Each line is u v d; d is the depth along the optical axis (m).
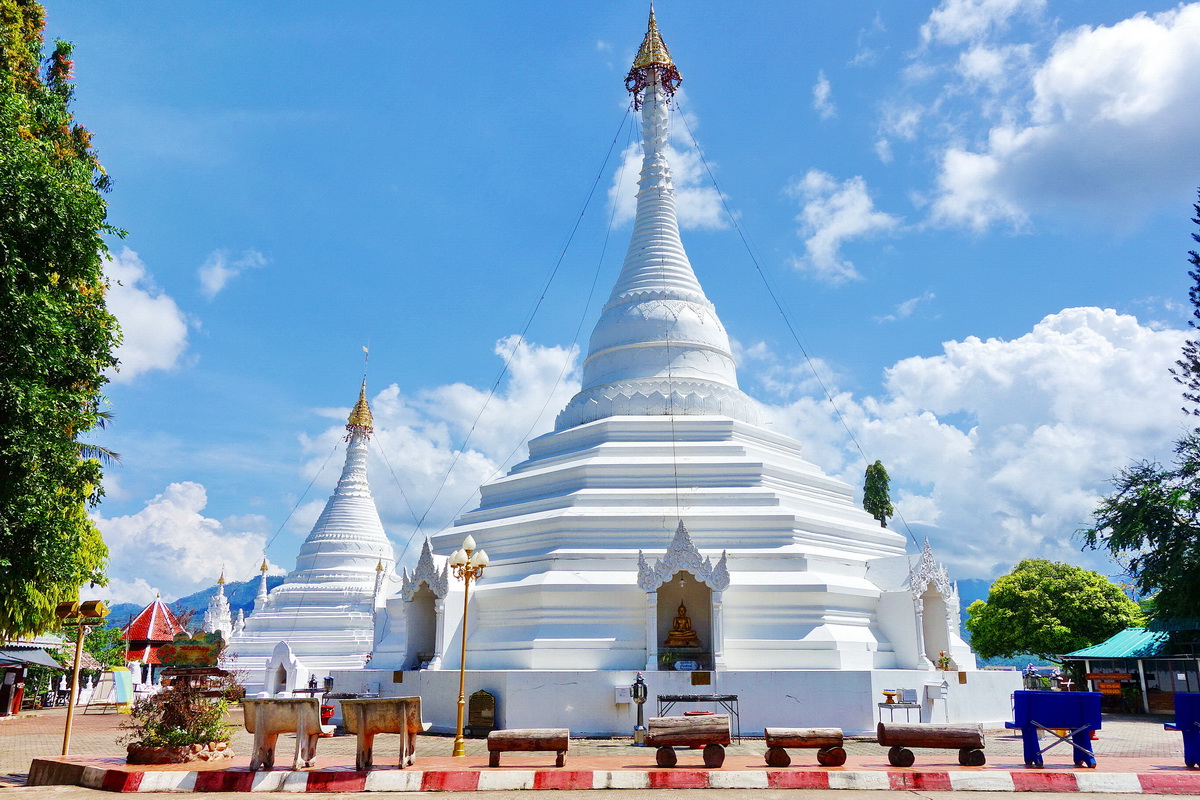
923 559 35.62
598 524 36.22
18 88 27.52
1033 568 66.75
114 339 24.62
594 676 30.81
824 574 35.34
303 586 69.62
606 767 21.03
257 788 19.91
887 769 20.48
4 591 24.22
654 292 46.94
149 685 70.81
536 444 45.88
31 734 37.59
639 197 51.16
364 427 80.50
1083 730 21.22
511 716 30.42
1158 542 43.50
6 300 20.50
